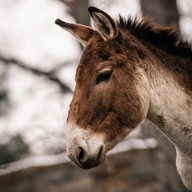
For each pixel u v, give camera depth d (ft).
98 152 26.78
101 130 27.09
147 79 28.17
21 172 55.42
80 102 27.20
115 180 53.98
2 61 56.34
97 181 54.24
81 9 52.60
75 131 26.76
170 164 44.60
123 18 29.68
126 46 28.35
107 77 27.55
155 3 46.78
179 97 27.99
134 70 27.96
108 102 27.30
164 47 28.96
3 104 71.20
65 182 54.70
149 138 45.16
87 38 29.19
